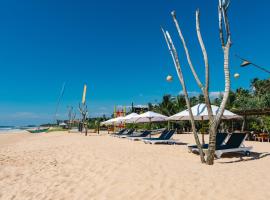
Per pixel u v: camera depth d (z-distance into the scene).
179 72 8.94
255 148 13.46
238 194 4.91
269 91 42.28
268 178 6.11
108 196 5.02
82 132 38.78
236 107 30.86
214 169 7.26
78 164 8.44
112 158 9.37
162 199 4.70
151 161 8.68
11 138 33.56
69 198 5.04
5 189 5.77
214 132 8.12
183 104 39.22
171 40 9.04
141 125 39.50
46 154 11.25
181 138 22.11
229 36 8.12
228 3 8.08
